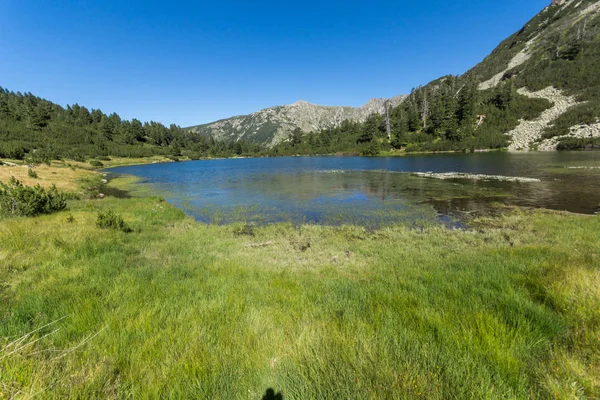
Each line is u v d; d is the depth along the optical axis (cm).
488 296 455
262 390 249
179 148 14450
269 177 4328
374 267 802
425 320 364
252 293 538
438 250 984
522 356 279
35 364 263
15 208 1351
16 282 551
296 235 1315
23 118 12462
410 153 9388
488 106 10025
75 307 413
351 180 3544
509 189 2378
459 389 232
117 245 943
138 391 245
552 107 8581
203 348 308
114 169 7644
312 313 420
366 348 290
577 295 396
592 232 1078
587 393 231
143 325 360
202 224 1593
